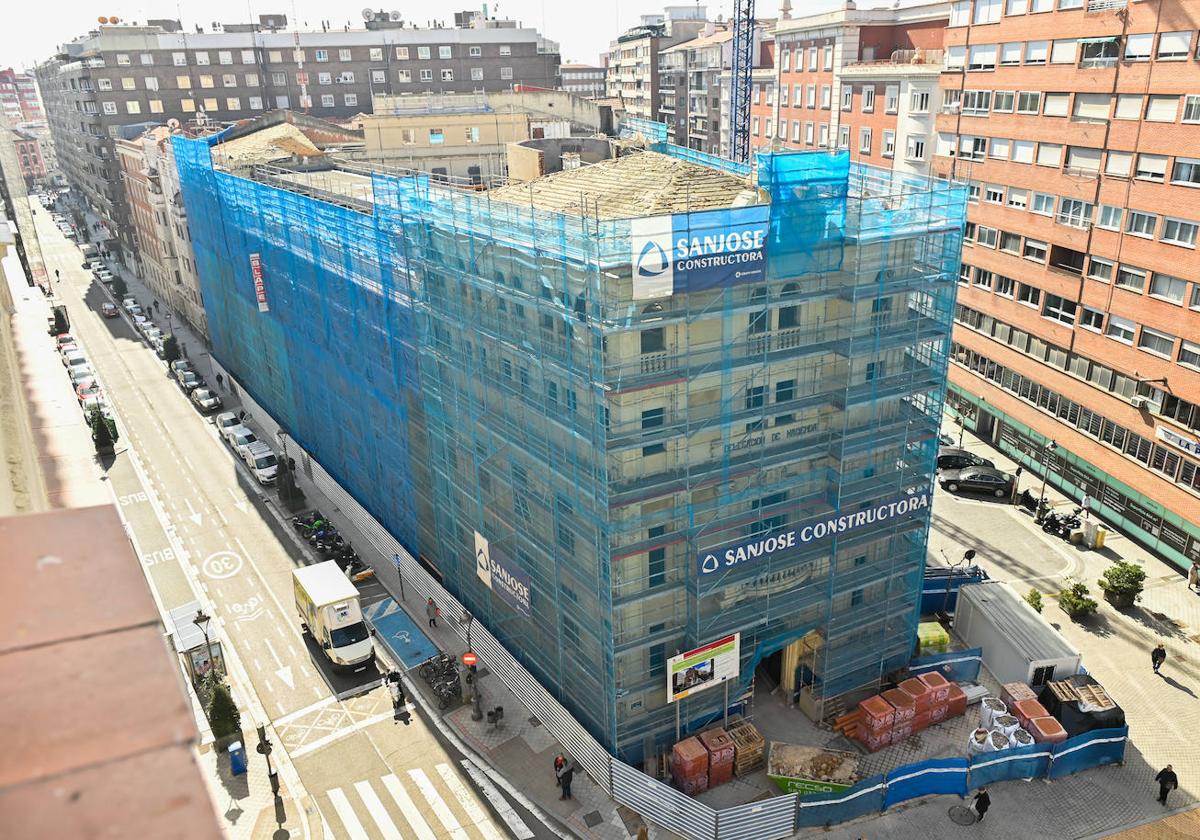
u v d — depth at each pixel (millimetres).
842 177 32000
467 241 37594
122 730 2898
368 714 39500
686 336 31391
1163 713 38031
